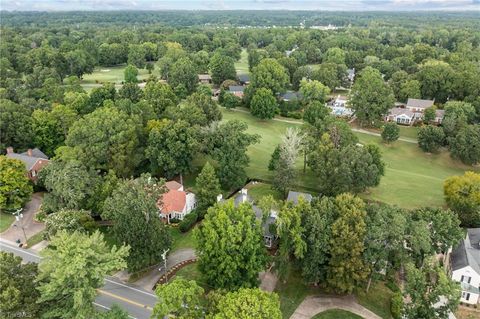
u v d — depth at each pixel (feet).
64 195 201.87
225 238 153.69
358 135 362.12
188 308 127.44
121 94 346.13
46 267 114.73
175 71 439.63
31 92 378.94
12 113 285.23
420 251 165.58
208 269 159.22
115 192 186.80
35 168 250.57
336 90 515.91
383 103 368.27
